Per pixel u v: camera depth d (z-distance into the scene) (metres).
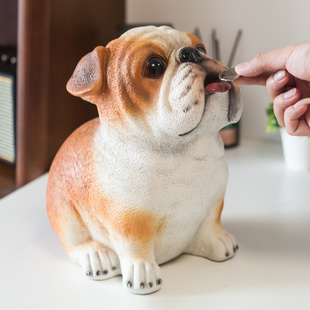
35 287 0.70
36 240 0.84
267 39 1.29
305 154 1.12
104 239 0.72
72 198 0.72
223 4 1.31
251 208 0.94
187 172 0.67
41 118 1.17
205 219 0.75
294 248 0.80
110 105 0.65
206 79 0.64
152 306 0.66
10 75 1.24
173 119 0.61
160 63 0.62
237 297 0.67
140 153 0.66
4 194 1.21
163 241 0.71
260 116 1.35
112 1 1.35
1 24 1.42
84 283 0.71
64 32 1.20
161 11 1.39
